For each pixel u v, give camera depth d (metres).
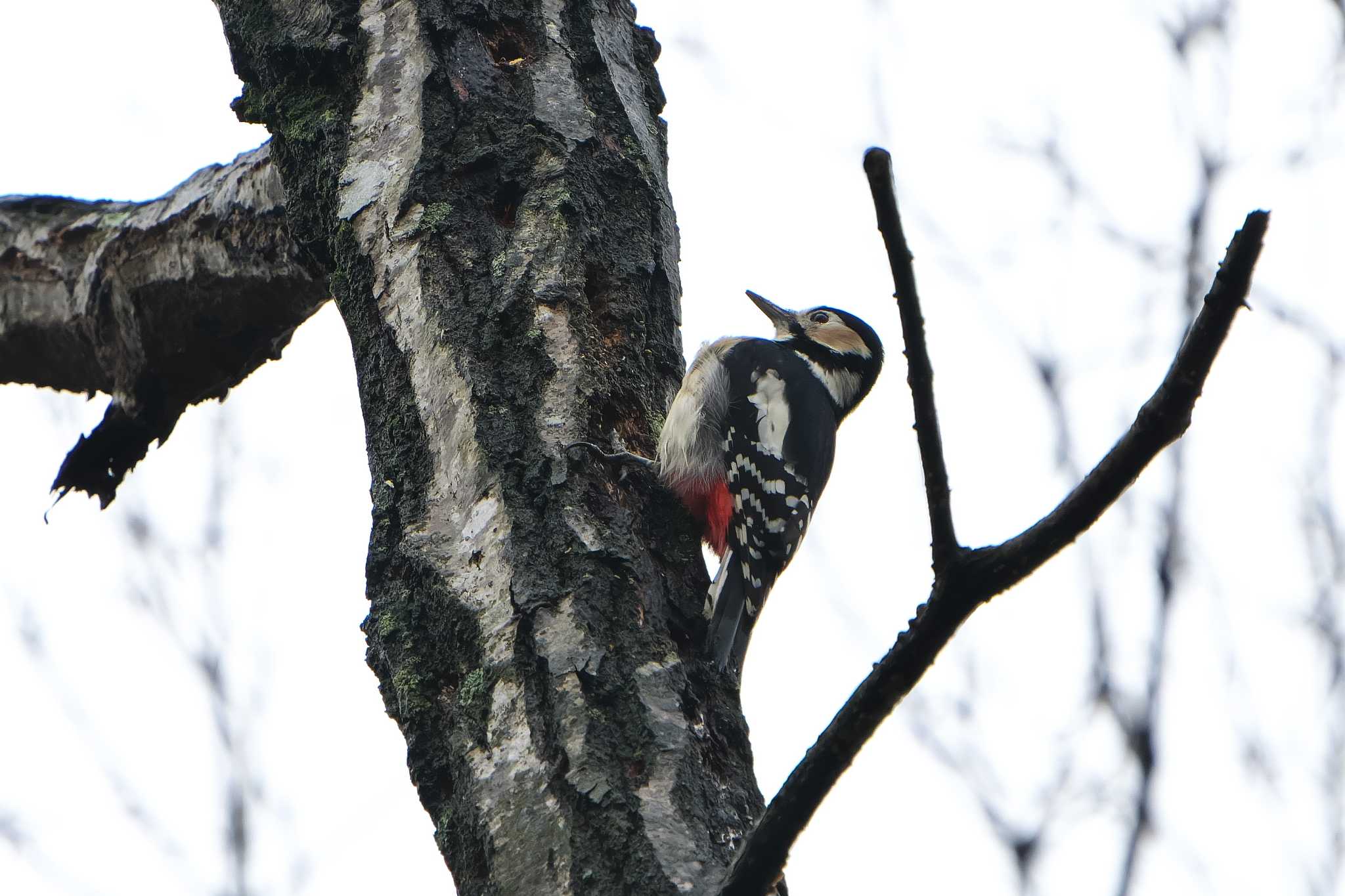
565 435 7.24
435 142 8.11
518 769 6.11
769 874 5.40
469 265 7.75
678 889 5.63
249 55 8.78
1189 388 4.84
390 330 7.65
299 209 8.36
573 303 7.77
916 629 5.18
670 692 6.43
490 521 6.86
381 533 7.10
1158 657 9.52
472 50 8.47
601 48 8.86
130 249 11.15
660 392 8.12
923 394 5.05
